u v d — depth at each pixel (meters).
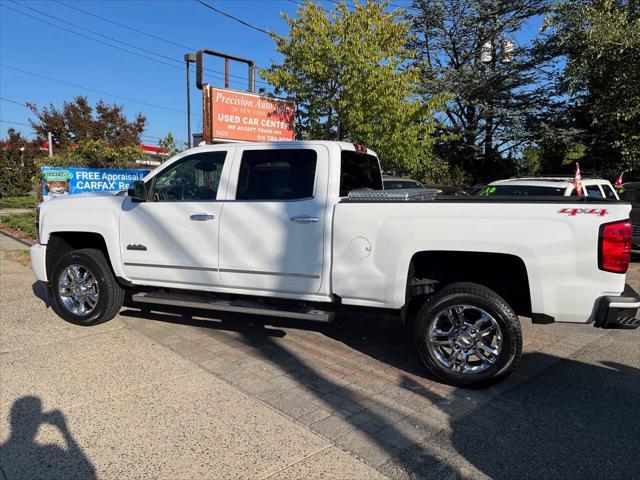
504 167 26.89
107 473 2.90
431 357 4.17
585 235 3.67
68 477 2.86
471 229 3.92
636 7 13.20
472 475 2.93
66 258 5.58
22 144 27.17
